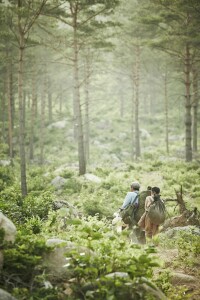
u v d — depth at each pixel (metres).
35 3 17.58
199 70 27.53
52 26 20.95
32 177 22.19
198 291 5.75
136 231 8.42
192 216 10.18
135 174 21.69
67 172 21.89
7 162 27.59
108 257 5.11
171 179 19.64
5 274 4.67
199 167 21.91
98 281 4.50
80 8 21.08
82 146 21.84
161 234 8.95
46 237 6.18
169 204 14.60
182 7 20.66
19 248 4.81
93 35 24.50
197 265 6.93
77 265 4.80
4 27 19.95
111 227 9.40
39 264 4.89
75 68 21.48
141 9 27.84
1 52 26.70
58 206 11.17
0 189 17.09
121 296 4.45
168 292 5.62
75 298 4.60
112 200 15.90
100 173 22.34
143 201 8.49
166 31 23.70
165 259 7.28
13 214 9.05
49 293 4.57
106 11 21.92
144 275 4.82
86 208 13.32
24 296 4.39
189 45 23.25
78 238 5.98
